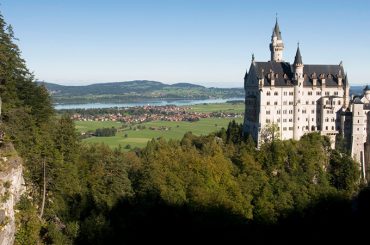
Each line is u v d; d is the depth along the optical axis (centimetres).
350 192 17712
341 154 19388
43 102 11450
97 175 12019
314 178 17950
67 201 10738
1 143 9006
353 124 19775
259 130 19650
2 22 9619
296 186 16762
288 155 18212
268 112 19800
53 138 11094
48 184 10038
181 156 16038
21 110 9506
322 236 14062
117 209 11156
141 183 12738
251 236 12312
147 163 14250
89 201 10912
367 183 18588
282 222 14700
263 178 16675
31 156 9756
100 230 9631
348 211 16175
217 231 11506
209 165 15288
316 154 18600
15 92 10131
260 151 18225
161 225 11362
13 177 8512
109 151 16688
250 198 15275
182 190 13238
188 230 11400
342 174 18425
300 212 15162
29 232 8525
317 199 16075
